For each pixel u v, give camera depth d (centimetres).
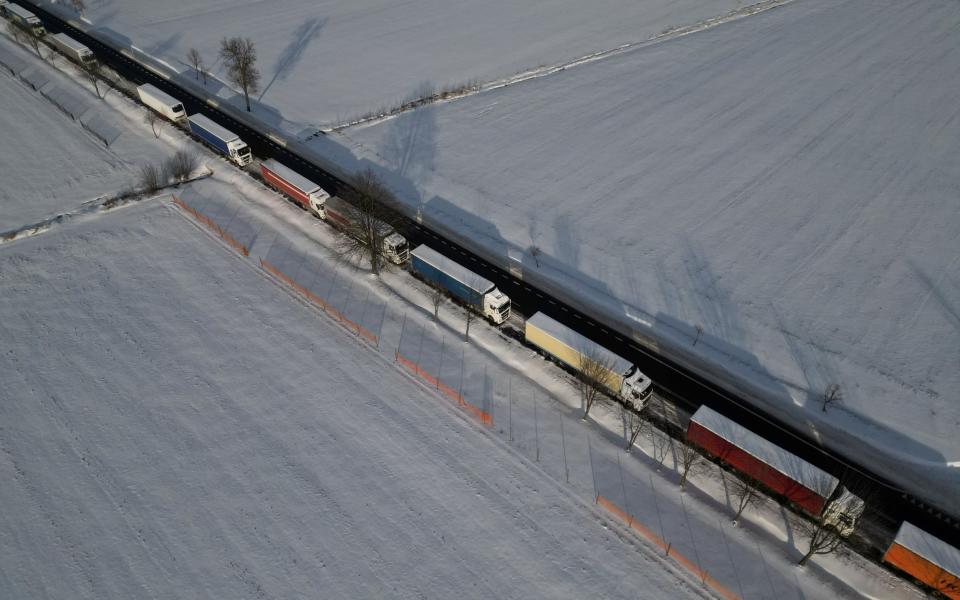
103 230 8712
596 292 7850
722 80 12275
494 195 9475
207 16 15412
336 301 7669
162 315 7450
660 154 10238
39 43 13425
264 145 10625
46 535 5412
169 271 8056
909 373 6800
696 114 11244
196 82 12381
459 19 15250
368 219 7844
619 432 6203
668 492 5666
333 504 5584
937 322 7375
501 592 4994
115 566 5197
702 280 7988
